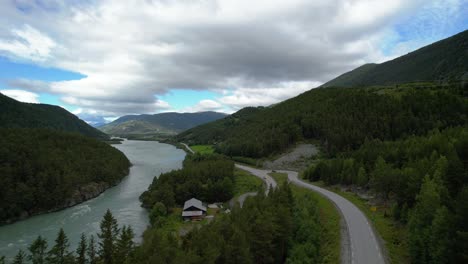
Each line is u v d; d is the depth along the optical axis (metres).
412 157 84.69
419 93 183.38
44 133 157.88
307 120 189.12
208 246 42.25
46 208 102.25
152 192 107.38
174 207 104.50
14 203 95.06
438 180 53.81
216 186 113.31
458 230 36.47
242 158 180.38
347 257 45.94
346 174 97.44
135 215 98.00
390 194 75.12
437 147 83.25
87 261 58.22
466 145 68.12
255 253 48.81
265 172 147.12
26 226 88.25
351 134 153.50
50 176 110.00
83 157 146.38
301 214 62.91
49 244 74.25
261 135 195.38
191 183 114.69
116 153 184.25
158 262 41.75
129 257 53.12
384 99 189.88
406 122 152.12
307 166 148.00
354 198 83.19
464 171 54.97
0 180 97.94
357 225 59.66
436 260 38.31
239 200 105.25
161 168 189.75
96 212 101.44
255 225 50.47
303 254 49.03
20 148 120.50
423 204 47.22
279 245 53.88
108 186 137.75
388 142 124.50
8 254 68.75
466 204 36.91
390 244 50.34
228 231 48.97
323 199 82.38
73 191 114.19
